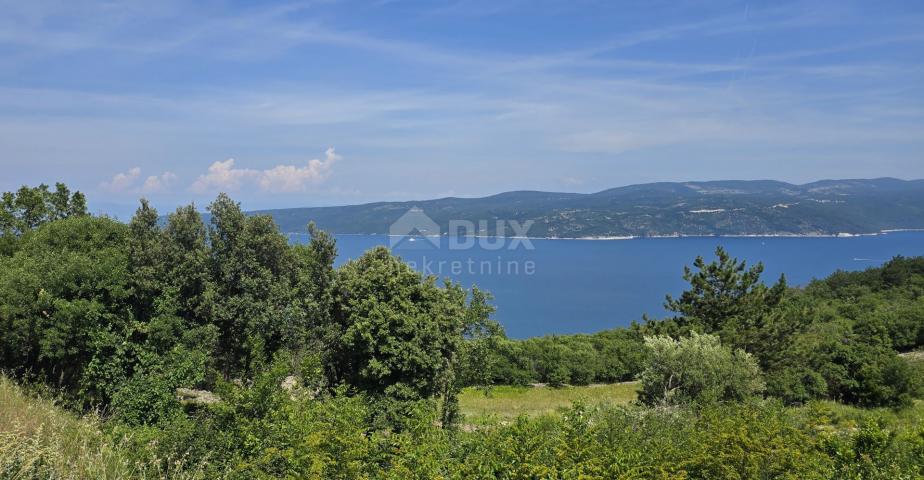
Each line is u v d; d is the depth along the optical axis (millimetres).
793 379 24625
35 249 21203
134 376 16750
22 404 10625
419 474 7781
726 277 27344
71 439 9078
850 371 27016
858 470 7988
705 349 17125
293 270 23234
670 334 25781
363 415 9938
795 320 26328
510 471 7367
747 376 16844
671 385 16719
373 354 17828
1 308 16656
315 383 15469
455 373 19016
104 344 16828
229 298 20656
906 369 25984
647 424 10547
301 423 10484
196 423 11367
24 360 17797
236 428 10930
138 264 20109
